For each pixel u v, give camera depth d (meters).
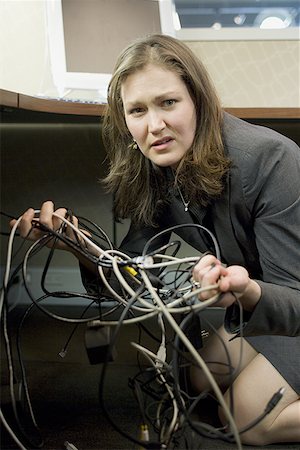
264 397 1.03
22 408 0.99
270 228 0.96
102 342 0.67
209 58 2.02
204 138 0.94
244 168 0.97
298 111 1.40
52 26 1.59
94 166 2.08
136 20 1.70
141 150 0.94
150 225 1.16
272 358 1.06
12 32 1.85
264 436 1.03
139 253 1.14
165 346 0.80
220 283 0.68
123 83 0.90
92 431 1.04
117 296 0.79
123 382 1.34
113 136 1.10
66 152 2.08
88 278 0.96
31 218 0.88
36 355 1.50
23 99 1.07
